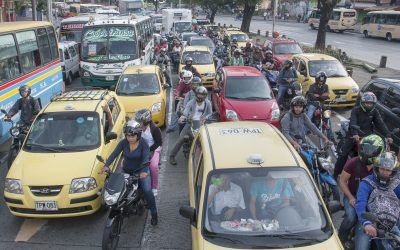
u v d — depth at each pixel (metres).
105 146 8.38
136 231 7.41
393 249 5.23
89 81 18.17
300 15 78.19
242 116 11.75
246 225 5.07
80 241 7.16
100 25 18.69
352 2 66.75
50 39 15.22
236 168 5.51
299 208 5.24
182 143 10.26
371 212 5.31
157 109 12.62
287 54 22.77
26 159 7.87
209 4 57.22
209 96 17.64
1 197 8.84
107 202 6.41
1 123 11.05
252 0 46.62
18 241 7.16
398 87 10.24
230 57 21.08
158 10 82.62
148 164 7.11
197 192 5.93
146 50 22.58
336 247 4.82
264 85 13.02
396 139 9.59
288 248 4.78
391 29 43.34
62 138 8.32
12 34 11.94
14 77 11.83
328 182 7.58
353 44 40.09
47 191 7.25
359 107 8.58
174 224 7.63
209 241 4.92
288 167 5.55
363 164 5.95
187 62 14.49
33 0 25.52
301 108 8.28
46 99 14.45
